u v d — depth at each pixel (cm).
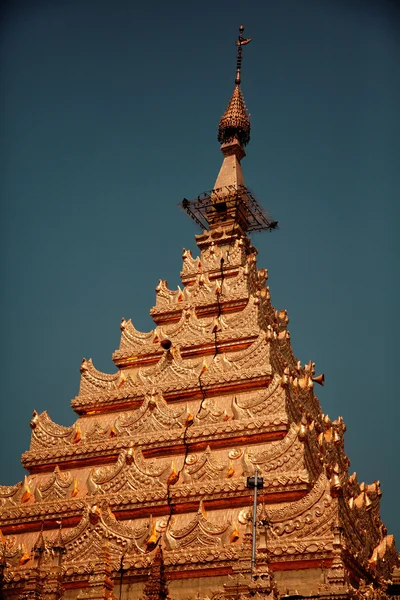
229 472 3350
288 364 4162
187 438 3581
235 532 3080
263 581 2580
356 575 2964
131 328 4266
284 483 3222
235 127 5056
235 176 4903
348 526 3056
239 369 3784
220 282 4347
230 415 3638
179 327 4147
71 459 3747
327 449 3750
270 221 4816
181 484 3381
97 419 3941
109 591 2833
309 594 2839
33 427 3919
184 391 3822
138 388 3919
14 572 3228
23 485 3675
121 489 3459
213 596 2942
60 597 2856
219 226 4744
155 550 3139
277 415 3488
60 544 3041
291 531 2970
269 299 4422
